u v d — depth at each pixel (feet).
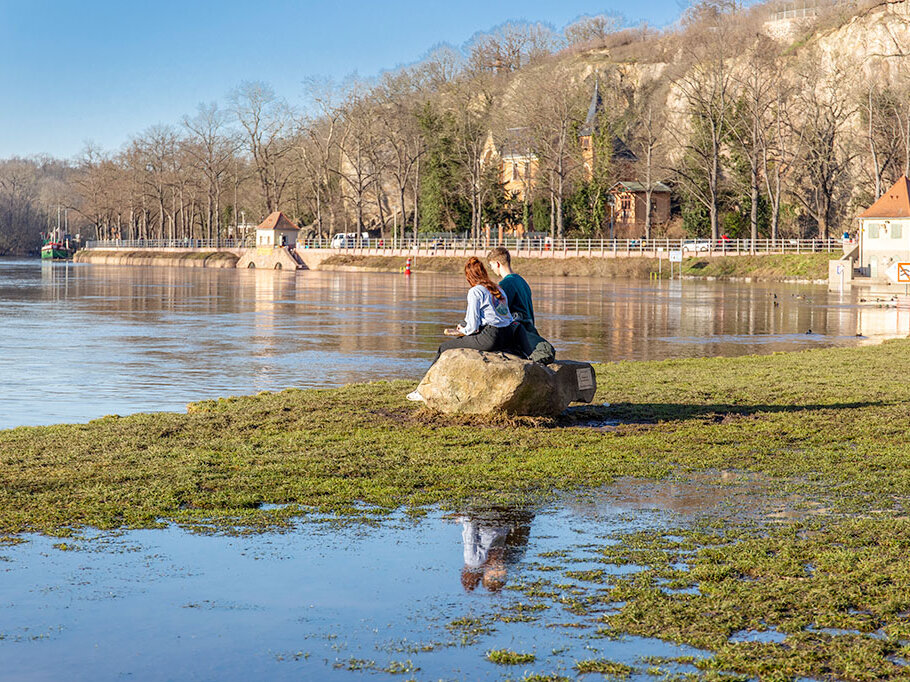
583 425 43.39
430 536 26.40
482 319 44.11
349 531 26.86
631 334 109.29
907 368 67.15
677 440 39.63
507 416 43.04
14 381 68.85
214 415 45.80
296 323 124.47
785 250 289.53
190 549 25.14
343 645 19.15
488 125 381.60
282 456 36.06
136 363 80.48
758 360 74.54
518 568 23.71
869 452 37.24
